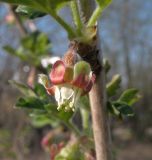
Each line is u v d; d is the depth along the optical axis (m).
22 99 0.08
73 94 0.06
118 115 0.06
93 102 0.06
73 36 0.06
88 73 0.06
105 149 0.06
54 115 0.08
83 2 0.06
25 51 0.15
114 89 0.08
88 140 0.08
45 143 0.11
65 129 0.11
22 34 0.15
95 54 0.06
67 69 0.06
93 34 0.06
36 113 0.09
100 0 0.06
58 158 0.08
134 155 0.65
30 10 0.06
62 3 0.06
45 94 0.08
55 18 0.06
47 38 0.15
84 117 0.09
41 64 0.14
